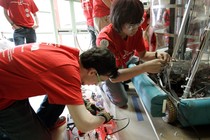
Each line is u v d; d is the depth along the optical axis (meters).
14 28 2.50
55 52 0.78
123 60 1.39
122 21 1.03
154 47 1.53
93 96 1.73
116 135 1.23
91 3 2.21
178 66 1.29
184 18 1.05
